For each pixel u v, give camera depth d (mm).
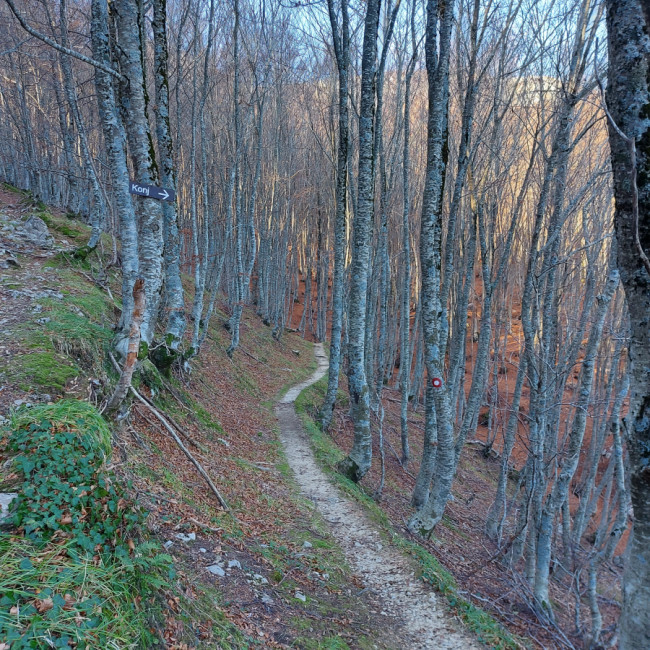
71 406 4266
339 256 14930
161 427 8281
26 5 14102
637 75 2494
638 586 2729
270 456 11109
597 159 11102
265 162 27844
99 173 16516
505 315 21484
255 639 4230
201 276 14688
